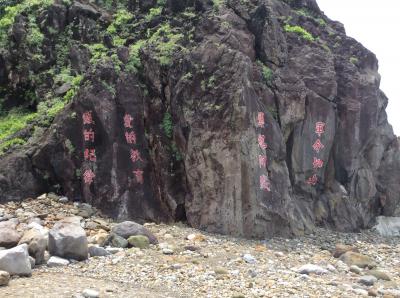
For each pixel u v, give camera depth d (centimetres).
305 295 891
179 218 1360
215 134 1323
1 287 828
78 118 1383
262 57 1527
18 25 1650
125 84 1402
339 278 1045
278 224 1351
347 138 1617
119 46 1507
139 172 1366
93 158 1357
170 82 1416
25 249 916
